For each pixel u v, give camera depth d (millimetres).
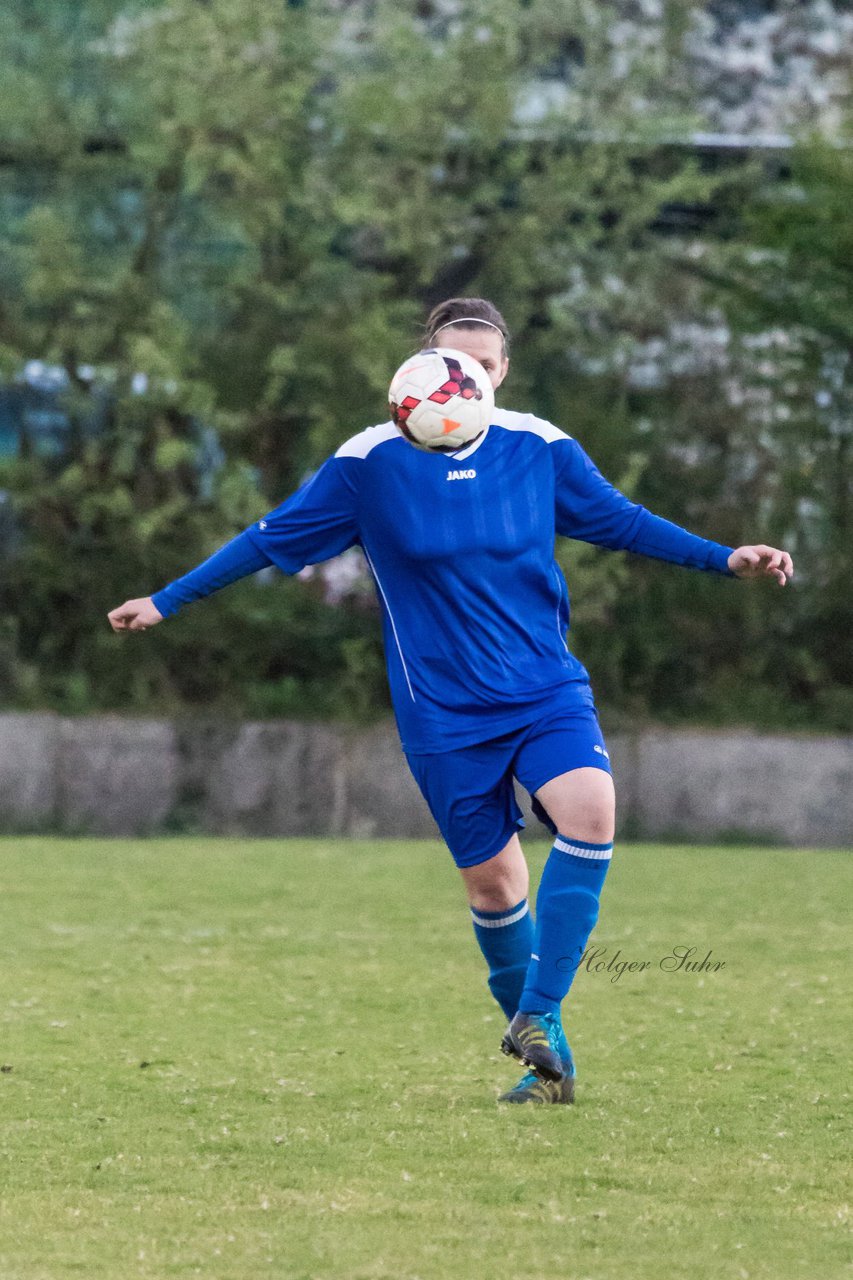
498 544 17719
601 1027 21453
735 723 48188
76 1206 13484
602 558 48969
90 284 48875
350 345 48156
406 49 49250
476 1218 13188
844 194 48219
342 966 25938
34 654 49469
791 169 50562
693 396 51500
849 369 50219
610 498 18438
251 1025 21438
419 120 48375
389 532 17906
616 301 51219
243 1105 17141
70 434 49562
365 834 46000
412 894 33812
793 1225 13094
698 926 30062
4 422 49906
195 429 49531
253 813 46031
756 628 50438
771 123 53656
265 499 48812
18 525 49844
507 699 17703
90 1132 15992
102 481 49281
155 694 48875
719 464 51281
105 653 49000
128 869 37125
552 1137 15867
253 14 48438
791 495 50656
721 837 45688
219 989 23922
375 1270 11828
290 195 48281
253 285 49188
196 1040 20453
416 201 48281
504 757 17766
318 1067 19016
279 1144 15539
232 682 49281
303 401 49094
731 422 51312
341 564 49031
